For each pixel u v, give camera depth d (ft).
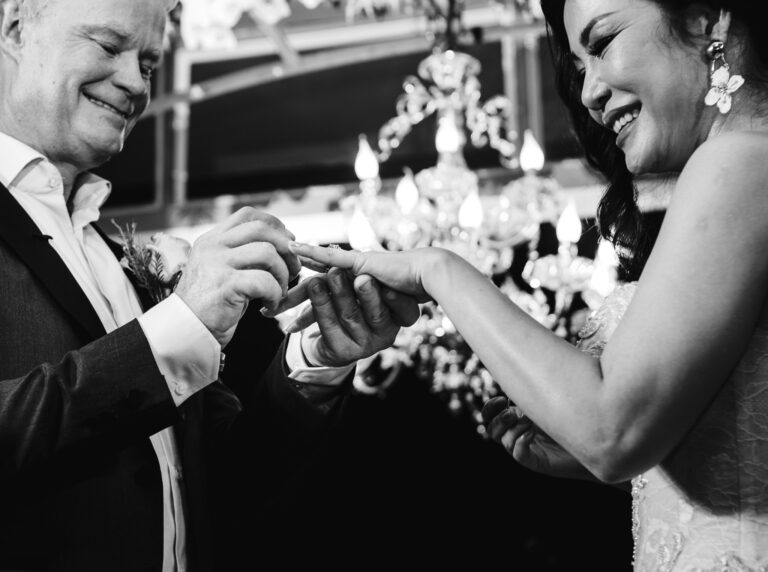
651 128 5.69
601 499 17.72
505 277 17.37
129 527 6.34
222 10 15.25
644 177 7.36
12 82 7.30
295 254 6.66
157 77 20.03
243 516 7.52
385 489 18.02
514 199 14.61
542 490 17.89
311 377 7.36
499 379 5.34
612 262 13.30
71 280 6.64
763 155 5.21
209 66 19.99
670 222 5.27
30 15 7.25
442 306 5.79
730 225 5.10
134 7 7.35
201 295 6.33
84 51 7.20
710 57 5.65
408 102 15.83
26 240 6.62
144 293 7.66
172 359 6.22
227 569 7.54
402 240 14.69
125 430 6.01
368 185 14.75
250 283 6.32
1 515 5.96
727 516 5.26
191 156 20.06
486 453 18.02
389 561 17.83
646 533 5.62
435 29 15.58
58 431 5.87
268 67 19.43
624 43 5.65
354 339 6.90
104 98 7.32
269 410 7.38
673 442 5.09
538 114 18.58
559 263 14.48
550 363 5.24
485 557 17.79
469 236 14.49
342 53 19.16
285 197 19.61
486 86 18.86
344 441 18.07
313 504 17.92
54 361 6.38
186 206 19.92
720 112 5.62
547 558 17.56
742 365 5.30
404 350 14.92
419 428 18.13
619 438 5.00
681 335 5.00
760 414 5.25
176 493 6.98
